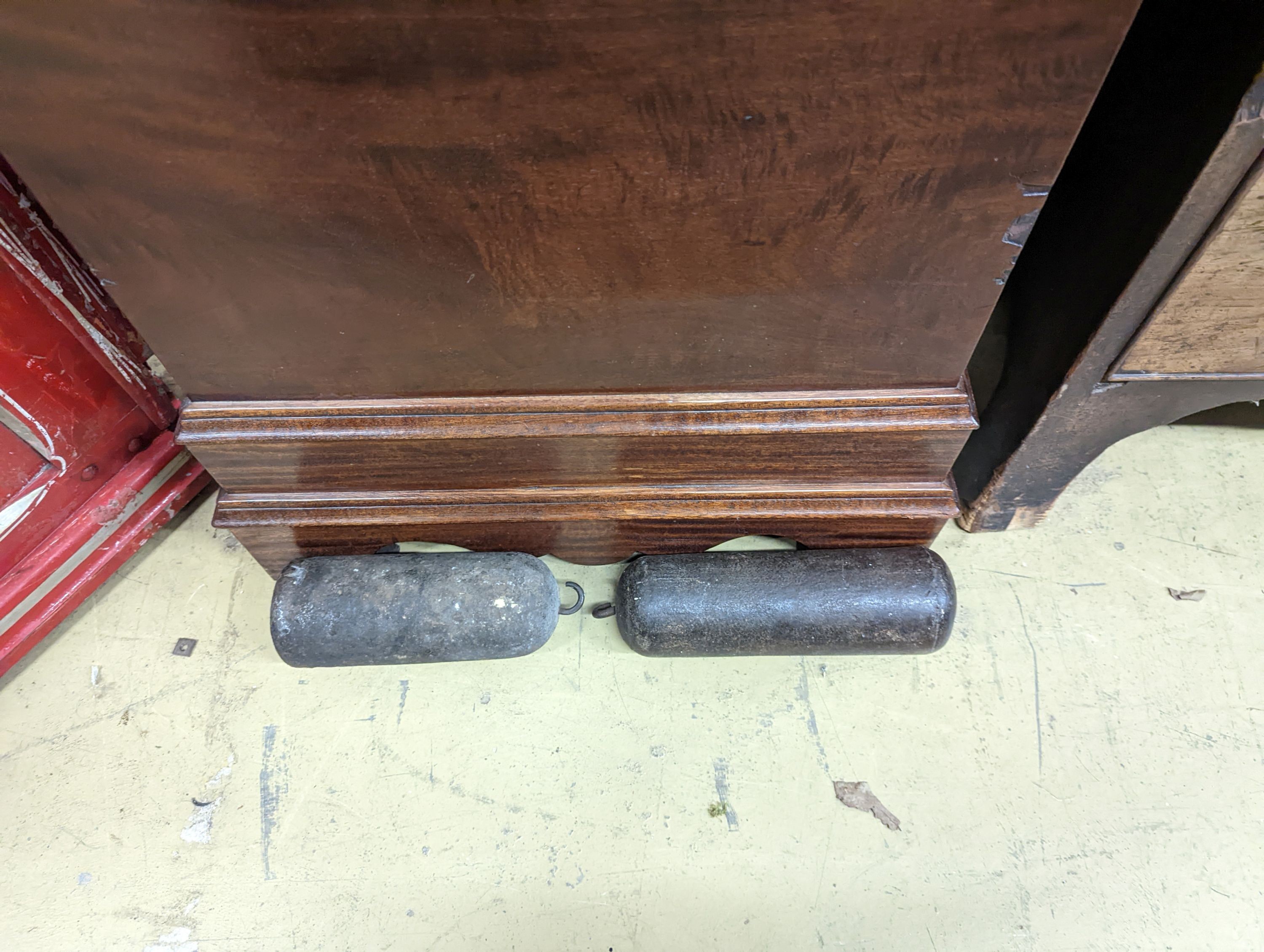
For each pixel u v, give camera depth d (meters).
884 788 1.12
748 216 0.80
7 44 0.63
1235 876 1.04
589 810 1.11
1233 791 1.11
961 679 1.22
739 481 1.17
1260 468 1.44
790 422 1.05
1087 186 1.03
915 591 1.13
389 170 0.74
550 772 1.14
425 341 0.94
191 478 1.37
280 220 0.78
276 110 0.69
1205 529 1.37
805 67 0.67
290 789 1.13
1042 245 1.15
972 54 0.66
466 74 0.67
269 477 1.12
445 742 1.17
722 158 0.74
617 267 0.85
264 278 0.85
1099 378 1.07
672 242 0.82
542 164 0.74
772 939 1.01
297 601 1.12
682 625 1.14
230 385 1.00
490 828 1.10
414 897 1.04
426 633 1.12
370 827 1.10
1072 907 1.02
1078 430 1.16
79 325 1.10
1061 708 1.19
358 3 0.62
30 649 1.26
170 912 1.03
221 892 1.05
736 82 0.68
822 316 0.92
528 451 1.09
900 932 1.01
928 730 1.17
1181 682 1.21
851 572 1.15
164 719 1.20
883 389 1.03
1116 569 1.33
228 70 0.66
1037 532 1.38
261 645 1.27
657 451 1.09
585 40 0.65
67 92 0.66
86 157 0.71
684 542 1.26
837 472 1.15
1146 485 1.43
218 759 1.16
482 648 1.15
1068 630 1.27
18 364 1.08
